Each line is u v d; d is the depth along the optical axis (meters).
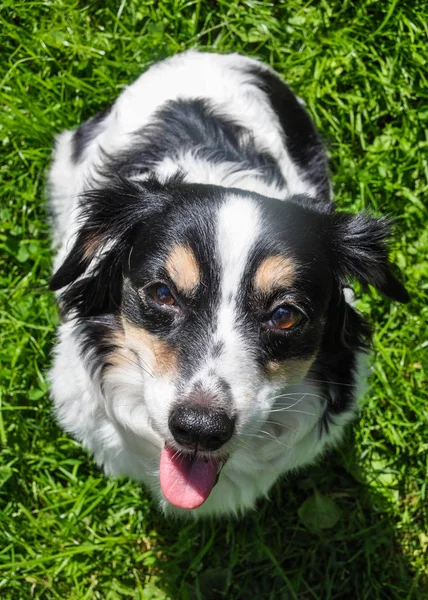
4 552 0.76
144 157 0.72
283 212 0.61
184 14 0.92
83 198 0.67
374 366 0.82
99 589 0.78
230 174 0.69
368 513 0.81
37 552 0.77
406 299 0.68
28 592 0.76
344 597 0.79
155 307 0.60
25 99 0.86
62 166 0.82
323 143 0.88
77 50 0.88
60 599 0.76
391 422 0.82
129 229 0.64
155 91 0.77
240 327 0.59
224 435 0.58
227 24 0.91
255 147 0.73
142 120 0.75
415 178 0.90
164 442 0.63
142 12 0.91
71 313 0.66
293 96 0.83
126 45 0.91
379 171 0.89
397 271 0.72
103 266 0.64
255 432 0.60
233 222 0.59
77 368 0.68
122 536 0.78
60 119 0.87
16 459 0.78
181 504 0.62
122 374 0.65
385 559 0.80
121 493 0.79
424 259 0.88
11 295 0.83
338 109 0.91
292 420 0.68
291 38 0.92
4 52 0.89
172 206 0.61
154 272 0.60
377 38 0.92
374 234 0.66
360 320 0.69
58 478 0.81
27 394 0.80
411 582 0.79
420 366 0.85
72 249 0.66
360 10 0.92
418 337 0.85
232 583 0.78
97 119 0.82
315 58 0.91
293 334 0.61
